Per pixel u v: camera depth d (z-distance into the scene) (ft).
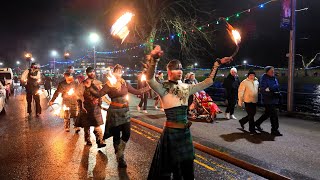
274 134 25.66
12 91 87.25
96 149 21.75
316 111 42.73
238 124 30.78
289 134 25.91
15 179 16.07
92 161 18.94
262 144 22.53
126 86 17.97
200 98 33.09
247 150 20.84
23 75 39.47
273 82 25.53
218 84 91.61
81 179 15.93
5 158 19.75
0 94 39.81
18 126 31.37
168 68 12.10
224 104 46.88
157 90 11.71
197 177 15.94
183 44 69.31
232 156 18.94
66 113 27.81
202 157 19.63
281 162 18.24
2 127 30.86
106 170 17.25
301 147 21.63
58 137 25.80
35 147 22.50
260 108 42.19
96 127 21.44
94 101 21.40
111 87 17.43
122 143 17.79
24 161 19.10
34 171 17.24
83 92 21.56
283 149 21.12
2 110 40.96
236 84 33.81
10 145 23.21
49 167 17.90
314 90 86.12
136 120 32.63
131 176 16.26
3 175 16.66
